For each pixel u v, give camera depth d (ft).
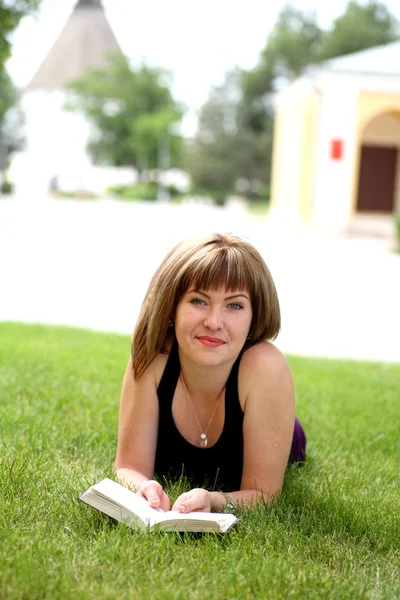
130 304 34.35
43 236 64.95
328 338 29.17
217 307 8.29
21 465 9.64
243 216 112.88
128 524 7.76
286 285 42.60
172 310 8.53
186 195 183.83
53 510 8.29
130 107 205.16
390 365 23.08
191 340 8.37
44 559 6.97
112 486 8.11
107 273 43.98
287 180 91.86
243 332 8.43
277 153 98.68
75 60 215.51
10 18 29.45
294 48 192.54
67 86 204.03
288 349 26.55
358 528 8.48
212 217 105.91
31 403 13.74
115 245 60.44
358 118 75.72
